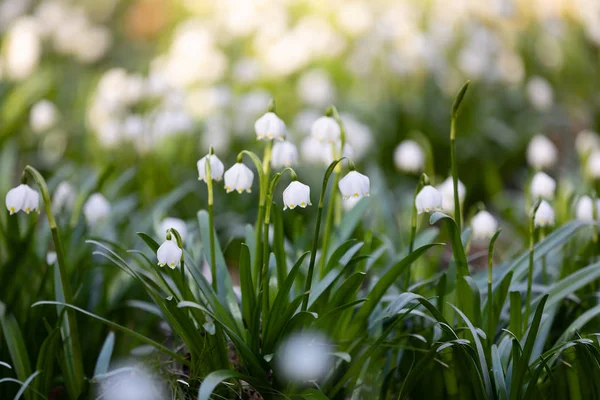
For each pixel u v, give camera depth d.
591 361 1.42
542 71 3.03
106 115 2.26
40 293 1.52
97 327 1.55
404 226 1.84
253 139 2.33
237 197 2.04
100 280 1.58
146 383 1.45
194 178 2.11
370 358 1.48
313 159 1.84
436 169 2.46
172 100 2.31
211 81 2.74
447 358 1.46
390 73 2.71
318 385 1.46
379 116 2.52
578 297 1.54
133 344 1.59
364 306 1.46
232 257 1.95
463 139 2.46
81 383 1.47
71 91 3.01
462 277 1.45
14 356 1.47
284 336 1.43
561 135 2.78
